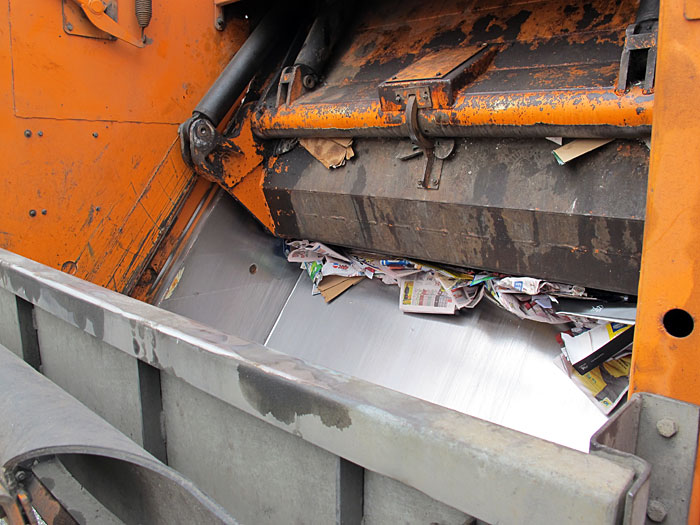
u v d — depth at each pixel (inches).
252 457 37.2
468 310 88.2
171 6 87.9
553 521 22.4
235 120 93.3
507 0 80.5
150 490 36.1
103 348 46.4
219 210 98.5
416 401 28.6
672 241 30.0
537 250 69.9
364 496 33.0
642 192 60.4
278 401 31.4
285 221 97.0
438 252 80.3
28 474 33.9
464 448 24.5
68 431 33.3
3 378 42.0
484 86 70.1
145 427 43.8
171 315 41.1
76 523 34.4
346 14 95.6
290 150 93.9
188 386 41.2
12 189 76.7
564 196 65.2
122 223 87.2
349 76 89.3
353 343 95.3
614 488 21.4
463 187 73.0
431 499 29.2
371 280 98.9
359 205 84.2
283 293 107.1
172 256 94.3
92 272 85.2
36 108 77.3
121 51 83.9
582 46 68.6
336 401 28.8
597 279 66.6
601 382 73.1
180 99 91.3
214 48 94.0
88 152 82.6
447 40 82.4
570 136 63.1
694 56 28.1
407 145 78.9
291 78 88.8
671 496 31.1
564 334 75.0
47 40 77.2
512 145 70.2
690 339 30.0
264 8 99.3
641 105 56.3
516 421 76.8
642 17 58.0
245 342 36.3
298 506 34.5
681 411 30.2
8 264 54.1
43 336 55.4
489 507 24.2
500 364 81.5
